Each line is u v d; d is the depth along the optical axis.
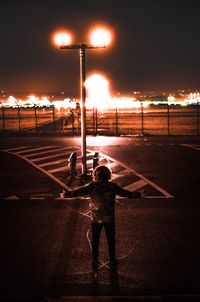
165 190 15.79
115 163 22.22
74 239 10.06
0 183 17.62
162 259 8.67
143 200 14.12
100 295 7.07
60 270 8.18
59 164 22.23
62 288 7.37
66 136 36.75
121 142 31.72
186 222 11.42
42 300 6.73
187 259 8.66
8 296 7.01
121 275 7.88
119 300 6.69
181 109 135.75
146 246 9.48
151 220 11.63
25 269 8.25
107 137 35.84
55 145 30.23
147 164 21.89
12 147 29.55
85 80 16.97
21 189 16.34
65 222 11.55
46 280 7.71
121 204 13.52
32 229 10.93
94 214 8.07
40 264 8.50
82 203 13.77
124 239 9.98
